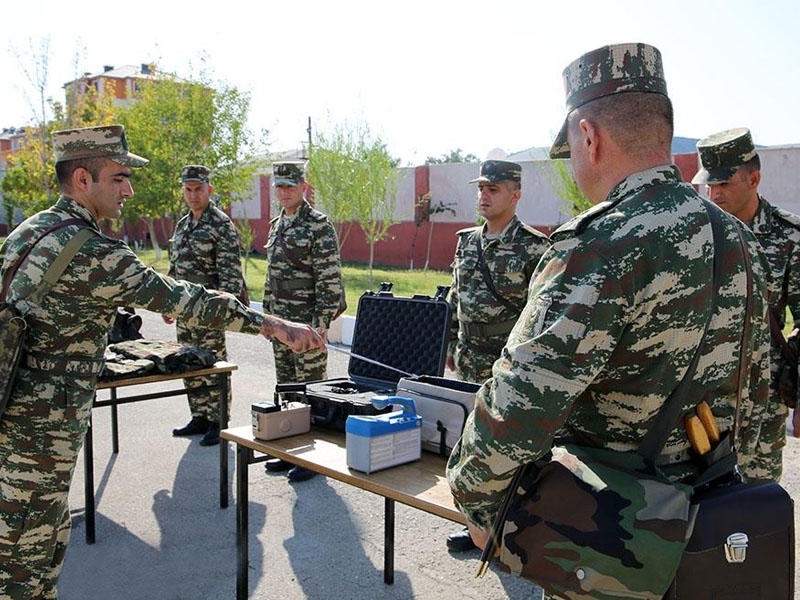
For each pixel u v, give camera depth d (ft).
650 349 4.56
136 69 157.38
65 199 8.79
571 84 5.24
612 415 4.80
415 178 78.89
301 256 15.74
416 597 10.08
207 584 10.50
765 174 48.42
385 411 8.58
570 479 4.72
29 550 8.21
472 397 7.88
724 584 4.49
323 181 70.33
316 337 9.38
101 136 8.73
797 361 9.02
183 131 69.82
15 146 167.02
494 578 10.66
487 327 12.11
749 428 5.53
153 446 16.87
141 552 11.54
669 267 4.51
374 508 13.35
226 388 13.42
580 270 4.52
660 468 4.78
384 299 11.11
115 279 8.30
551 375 4.42
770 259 9.36
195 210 17.29
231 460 15.93
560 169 49.90
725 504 4.57
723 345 4.78
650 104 4.86
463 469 4.91
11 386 7.89
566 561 4.58
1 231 120.88
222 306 8.83
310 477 14.90
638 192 4.76
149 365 12.19
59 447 8.27
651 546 4.37
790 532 4.66
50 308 8.14
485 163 12.14
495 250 12.07
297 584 10.48
